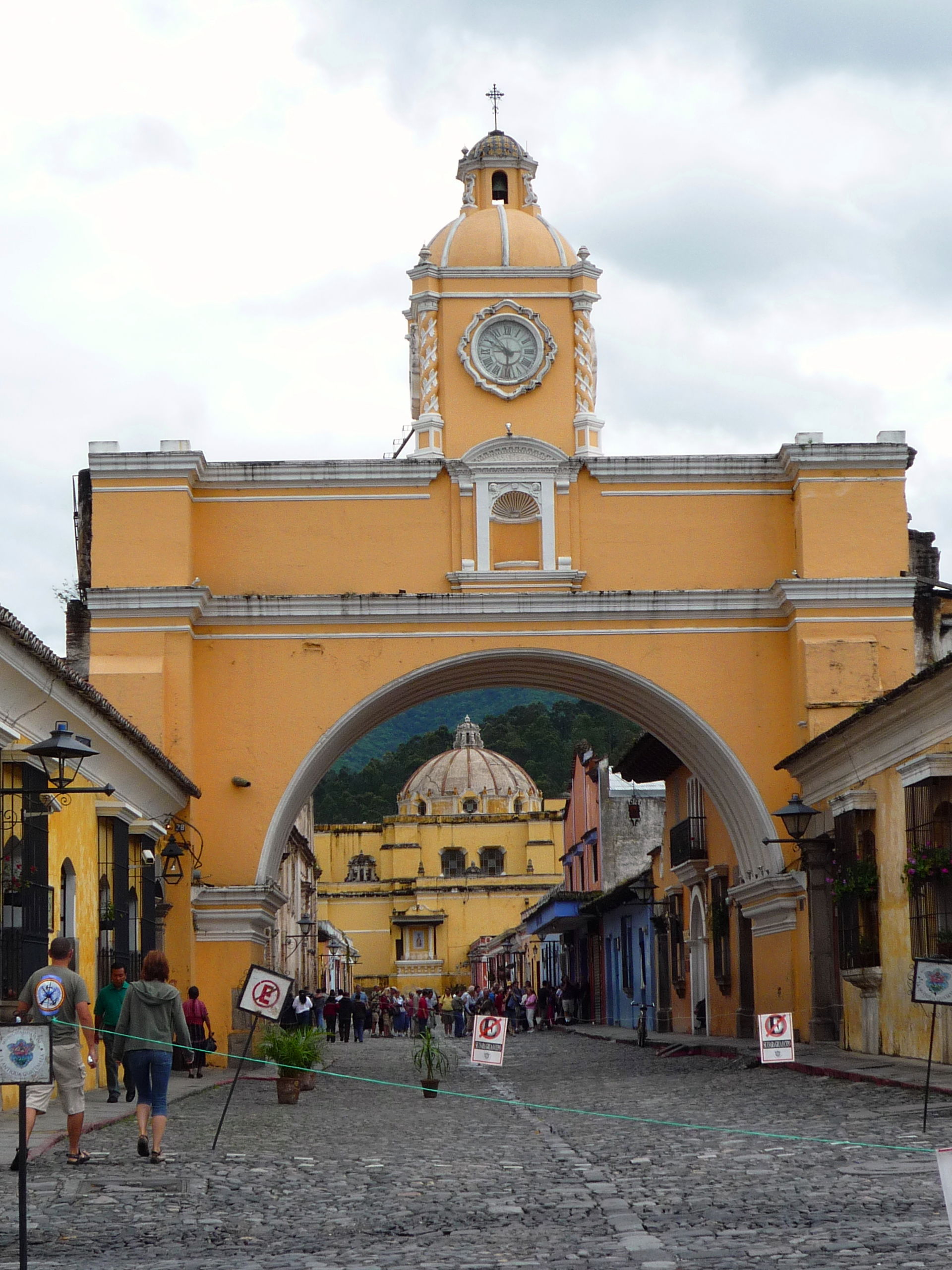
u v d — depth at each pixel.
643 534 24.45
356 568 24.20
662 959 36.16
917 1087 14.06
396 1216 8.17
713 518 24.58
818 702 23.42
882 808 18.92
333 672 23.95
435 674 24.23
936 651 25.19
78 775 16.62
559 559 24.17
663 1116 13.86
